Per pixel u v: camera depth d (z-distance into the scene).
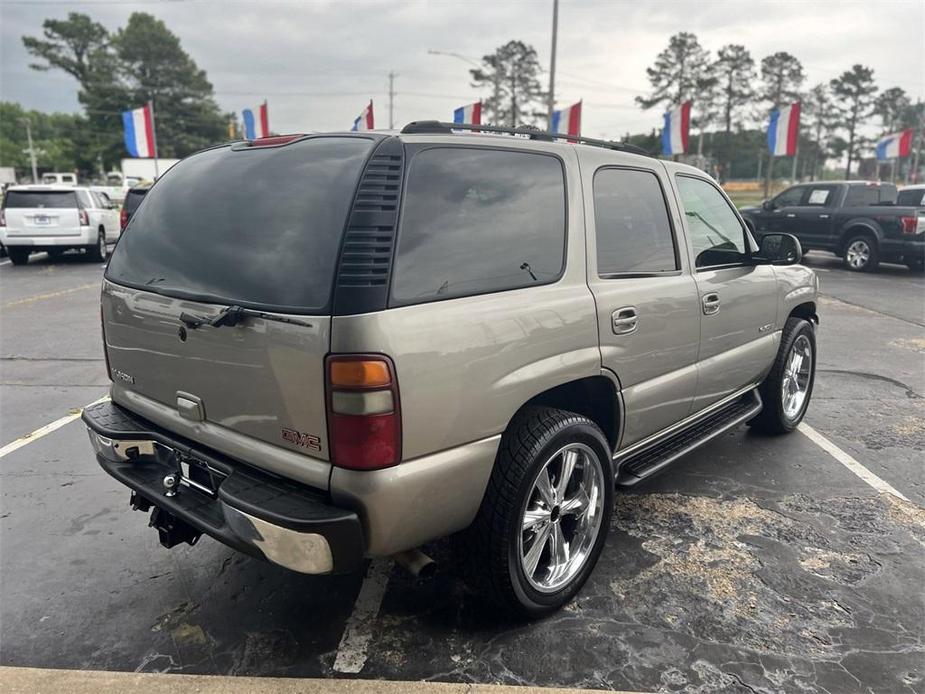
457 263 2.42
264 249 2.39
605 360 2.96
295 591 3.10
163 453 2.84
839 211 14.44
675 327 3.42
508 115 64.44
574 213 2.92
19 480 4.29
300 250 2.28
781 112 27.81
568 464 2.83
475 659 2.64
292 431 2.29
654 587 3.09
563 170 2.94
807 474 4.29
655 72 60.91
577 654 2.66
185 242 2.68
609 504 3.07
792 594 3.03
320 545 2.17
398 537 2.29
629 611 2.92
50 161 102.44
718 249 3.93
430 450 2.31
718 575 3.18
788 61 62.72
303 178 2.45
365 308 2.13
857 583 3.12
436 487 2.33
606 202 3.13
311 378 2.18
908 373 6.68
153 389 2.83
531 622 2.86
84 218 15.45
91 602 3.04
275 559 2.25
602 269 3.03
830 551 3.38
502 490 2.57
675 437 3.78
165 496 2.71
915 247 13.34
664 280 3.38
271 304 2.27
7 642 2.77
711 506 3.85
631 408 3.21
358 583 3.15
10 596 3.08
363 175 2.29
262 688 2.49
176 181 2.97
